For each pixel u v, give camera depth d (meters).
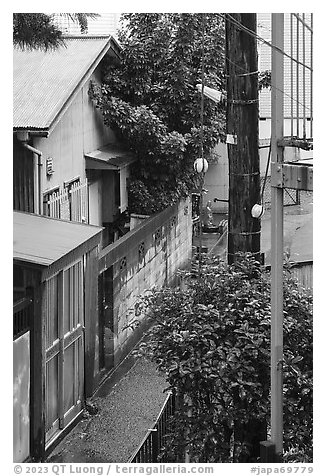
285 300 7.03
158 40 15.21
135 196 15.40
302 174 6.02
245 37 7.63
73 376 9.80
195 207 18.73
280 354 6.27
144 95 15.43
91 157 13.79
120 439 9.41
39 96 11.85
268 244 16.66
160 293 7.46
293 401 6.48
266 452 6.32
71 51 13.62
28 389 8.36
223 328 6.70
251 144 7.72
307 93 7.69
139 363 12.20
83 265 10.15
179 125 15.79
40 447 8.54
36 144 11.48
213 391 6.67
